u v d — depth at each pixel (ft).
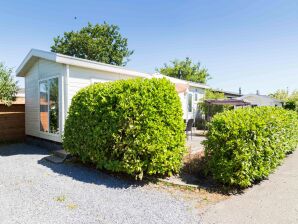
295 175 19.10
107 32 108.37
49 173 18.16
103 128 17.37
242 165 15.12
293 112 30.42
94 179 16.84
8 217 11.12
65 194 14.06
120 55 109.60
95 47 99.76
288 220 11.30
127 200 13.41
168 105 17.15
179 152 17.63
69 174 17.92
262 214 11.94
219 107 52.42
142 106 16.20
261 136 16.29
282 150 20.99
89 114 18.45
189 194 14.62
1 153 25.86
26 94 33.96
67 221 10.84
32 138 32.12
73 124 20.25
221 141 16.11
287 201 13.66
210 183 16.67
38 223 10.61
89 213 11.67
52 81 27.12
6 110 33.40
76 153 20.39
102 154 17.38
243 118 16.88
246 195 14.65
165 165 16.48
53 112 27.07
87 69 26.78
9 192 14.26
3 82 31.83
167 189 15.34
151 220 11.11
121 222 10.86
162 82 17.47
